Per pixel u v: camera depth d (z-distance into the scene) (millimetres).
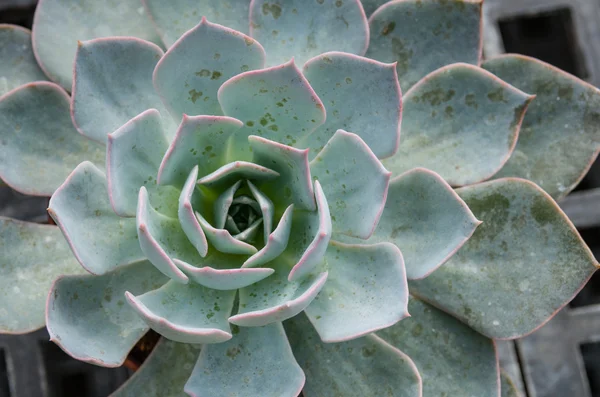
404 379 298
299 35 309
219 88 289
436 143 314
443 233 291
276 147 281
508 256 308
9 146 308
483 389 308
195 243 281
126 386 303
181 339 271
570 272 302
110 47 292
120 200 280
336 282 295
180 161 290
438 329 314
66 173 314
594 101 317
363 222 284
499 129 309
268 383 288
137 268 302
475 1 312
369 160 276
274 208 301
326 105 296
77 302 292
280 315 268
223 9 317
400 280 276
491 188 308
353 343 305
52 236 311
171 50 283
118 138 271
